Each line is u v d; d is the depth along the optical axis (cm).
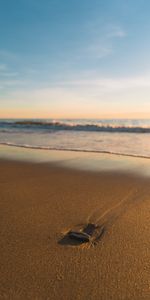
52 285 199
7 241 266
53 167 662
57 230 291
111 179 533
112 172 599
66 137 1562
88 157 812
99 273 213
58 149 1006
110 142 1258
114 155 845
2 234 282
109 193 434
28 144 1204
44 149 1013
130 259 234
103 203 383
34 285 199
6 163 727
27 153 912
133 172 593
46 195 423
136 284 200
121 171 607
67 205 375
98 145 1141
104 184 494
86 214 339
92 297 187
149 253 243
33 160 769
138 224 308
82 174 581
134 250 249
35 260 232
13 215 336
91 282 203
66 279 206
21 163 723
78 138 1491
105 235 281
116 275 211
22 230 291
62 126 2717
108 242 265
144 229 295
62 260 232
